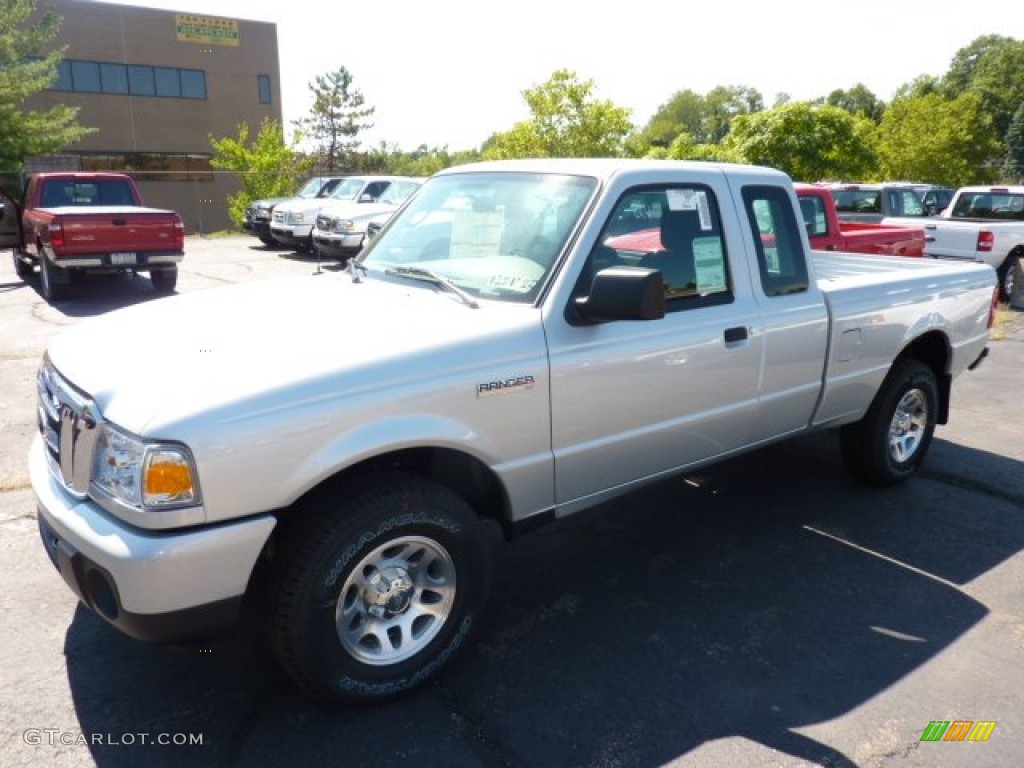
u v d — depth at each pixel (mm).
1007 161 61781
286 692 3096
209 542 2531
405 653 3037
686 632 3547
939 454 5867
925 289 4996
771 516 4777
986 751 2822
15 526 4422
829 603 3801
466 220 3820
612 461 3586
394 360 2861
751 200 4105
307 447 2666
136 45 35875
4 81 24594
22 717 2924
